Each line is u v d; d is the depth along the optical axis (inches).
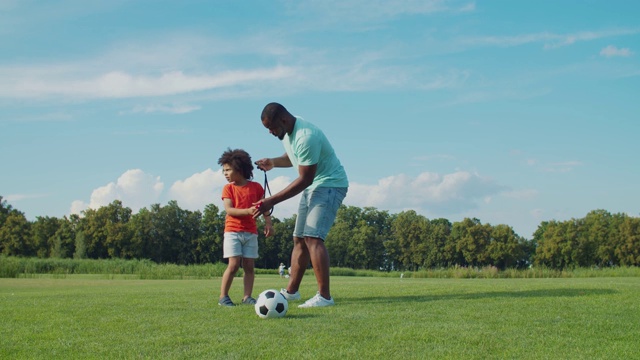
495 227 2741.1
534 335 133.0
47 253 2522.1
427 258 2861.7
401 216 3021.7
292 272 225.8
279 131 201.5
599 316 164.1
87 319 166.9
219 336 133.6
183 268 1041.5
